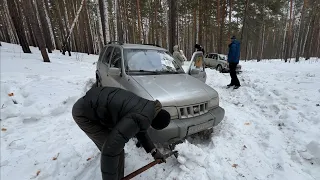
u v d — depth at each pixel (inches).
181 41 1665.8
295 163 98.4
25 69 276.5
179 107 102.2
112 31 1153.4
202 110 112.8
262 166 97.7
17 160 107.1
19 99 176.9
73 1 968.3
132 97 67.0
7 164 104.0
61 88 212.1
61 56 569.0
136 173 77.1
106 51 202.5
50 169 98.9
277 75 331.6
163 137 95.2
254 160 102.5
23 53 472.1
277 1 903.7
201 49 357.4
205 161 100.0
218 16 820.6
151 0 1040.2
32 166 102.3
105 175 63.3
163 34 1358.3
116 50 167.6
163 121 64.4
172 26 453.7
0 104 161.6
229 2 877.2
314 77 280.4
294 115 145.0
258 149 112.7
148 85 114.1
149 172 93.4
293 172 91.6
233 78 255.0
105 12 462.3
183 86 119.5
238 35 1189.1
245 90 241.6
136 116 59.4
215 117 114.4
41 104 170.6
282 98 186.2
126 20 1019.9
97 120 72.9
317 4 850.1
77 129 140.7
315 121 133.4
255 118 156.5
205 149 114.2
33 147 119.3
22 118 152.8
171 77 134.7
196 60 179.3
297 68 446.3
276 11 933.2
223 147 114.7
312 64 529.7
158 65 149.8
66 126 145.4
